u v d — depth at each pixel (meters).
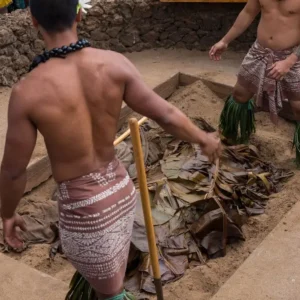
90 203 2.36
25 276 3.52
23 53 5.85
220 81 6.00
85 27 6.35
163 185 4.30
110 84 2.31
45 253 4.07
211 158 2.43
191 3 6.52
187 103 5.90
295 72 4.44
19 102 2.22
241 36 6.55
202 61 6.46
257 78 4.60
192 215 4.19
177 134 2.37
